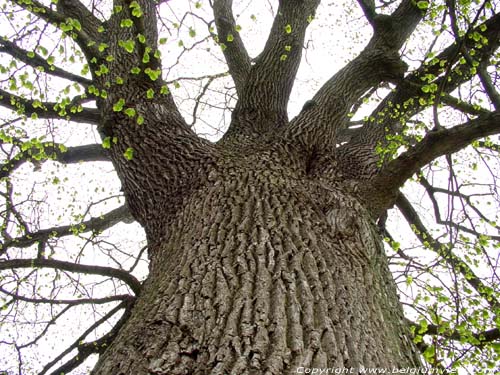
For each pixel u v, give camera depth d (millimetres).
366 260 2727
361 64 4594
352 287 2344
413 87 4582
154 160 3404
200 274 2260
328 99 4281
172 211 3104
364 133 4629
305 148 3756
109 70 3793
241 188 3016
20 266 4316
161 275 2477
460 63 4043
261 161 3408
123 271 4418
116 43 3980
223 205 2855
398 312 2559
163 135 3523
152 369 1709
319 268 2355
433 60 4344
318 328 1924
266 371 1624
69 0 4383
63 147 3615
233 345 1763
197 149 3500
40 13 3559
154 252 2951
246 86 4656
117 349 1979
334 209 3035
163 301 2141
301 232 2643
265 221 2672
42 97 3398
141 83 3752
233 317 1927
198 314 1979
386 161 4102
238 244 2471
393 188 3465
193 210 2916
